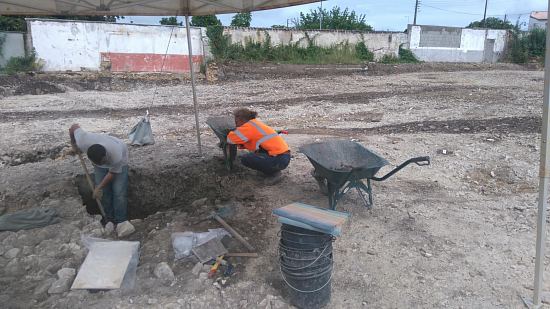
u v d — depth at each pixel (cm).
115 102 1434
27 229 477
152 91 1705
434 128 957
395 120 1077
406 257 438
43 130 983
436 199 579
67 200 557
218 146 824
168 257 431
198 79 2002
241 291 381
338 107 1298
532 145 781
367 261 432
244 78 2073
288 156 623
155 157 752
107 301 361
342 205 554
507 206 554
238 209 546
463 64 2873
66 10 628
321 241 348
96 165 507
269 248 452
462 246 459
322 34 2767
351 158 555
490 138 842
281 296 375
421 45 3070
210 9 674
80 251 432
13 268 409
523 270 412
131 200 643
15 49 2005
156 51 2220
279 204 561
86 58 2127
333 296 379
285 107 1327
